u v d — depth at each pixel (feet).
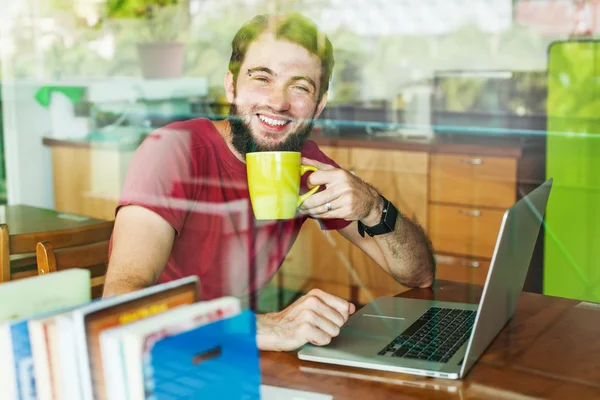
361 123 9.83
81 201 8.93
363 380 2.70
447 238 8.24
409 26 10.11
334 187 4.34
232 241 4.23
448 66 9.82
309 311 3.12
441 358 2.86
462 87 9.37
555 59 8.19
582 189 7.57
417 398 2.54
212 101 9.50
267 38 5.01
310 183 4.39
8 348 1.99
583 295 7.47
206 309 2.15
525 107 8.56
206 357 2.13
